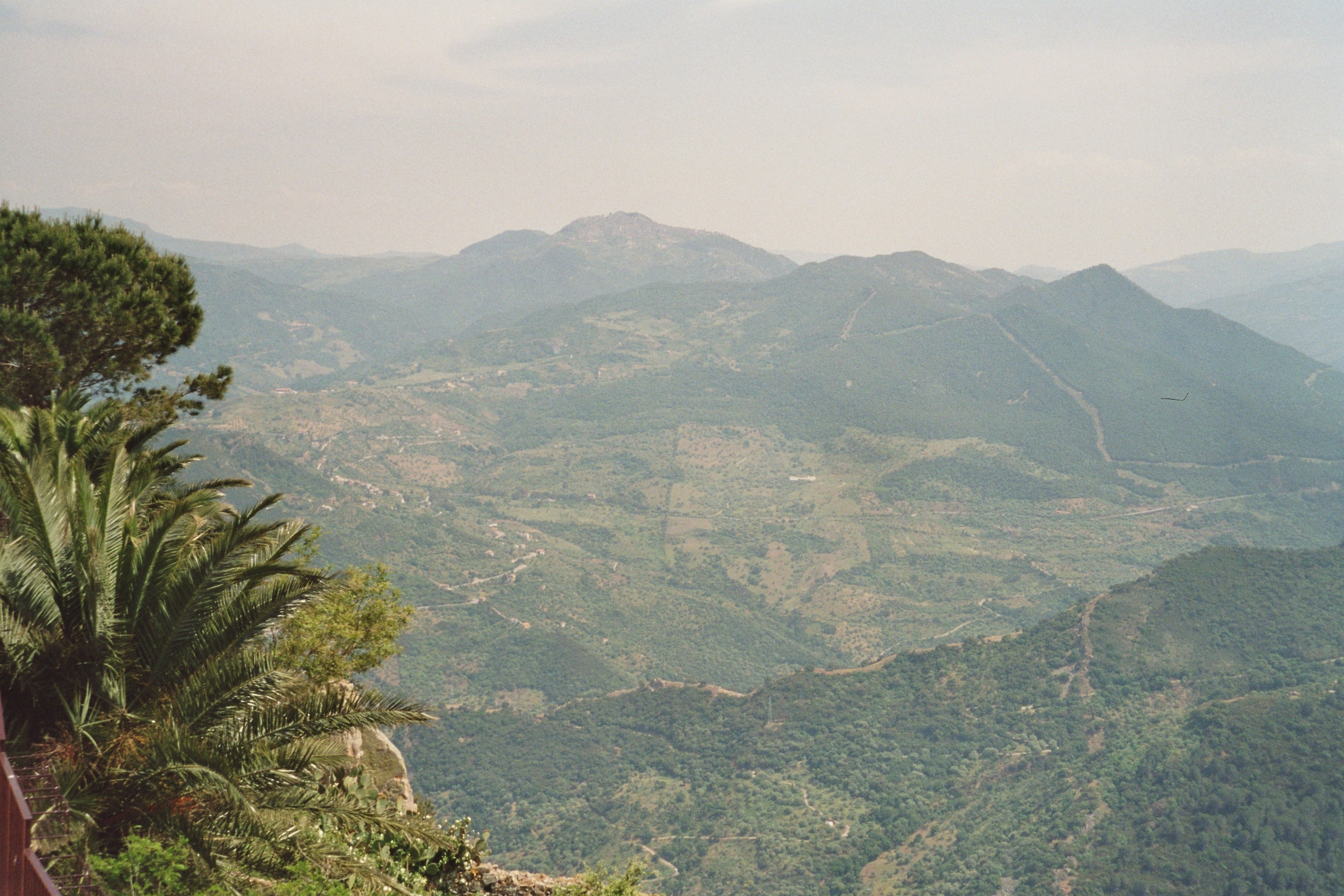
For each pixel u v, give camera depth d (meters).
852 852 155.25
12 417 14.29
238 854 10.57
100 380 25.84
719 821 170.25
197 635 11.63
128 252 25.69
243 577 11.71
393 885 11.81
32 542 11.08
